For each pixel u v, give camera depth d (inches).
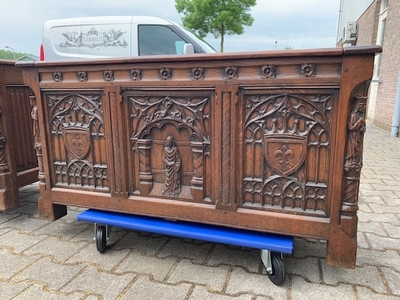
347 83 52.1
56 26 195.3
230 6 714.8
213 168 63.4
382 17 343.3
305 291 59.2
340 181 56.0
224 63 58.0
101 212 74.7
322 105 54.9
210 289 59.7
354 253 57.5
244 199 62.8
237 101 58.5
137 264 68.6
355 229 57.4
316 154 57.1
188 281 62.2
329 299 56.8
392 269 66.6
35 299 56.9
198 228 66.4
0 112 84.6
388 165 160.7
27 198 113.2
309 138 56.8
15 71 94.9
